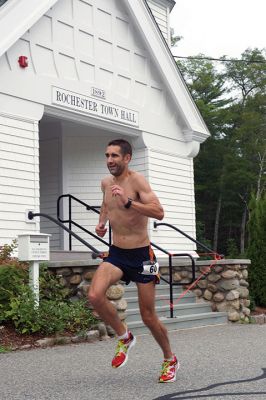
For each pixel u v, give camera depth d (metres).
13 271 8.42
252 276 13.18
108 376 5.66
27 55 11.31
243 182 40.62
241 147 42.34
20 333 7.83
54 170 14.61
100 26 13.10
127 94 13.74
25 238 8.21
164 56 14.52
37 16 11.09
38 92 11.48
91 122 12.82
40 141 14.83
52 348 7.53
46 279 8.80
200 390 4.99
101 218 5.53
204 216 44.91
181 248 14.95
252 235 13.38
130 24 13.91
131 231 5.22
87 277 9.13
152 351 7.36
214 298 11.60
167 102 14.95
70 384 5.29
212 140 41.75
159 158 14.58
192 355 7.02
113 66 13.37
